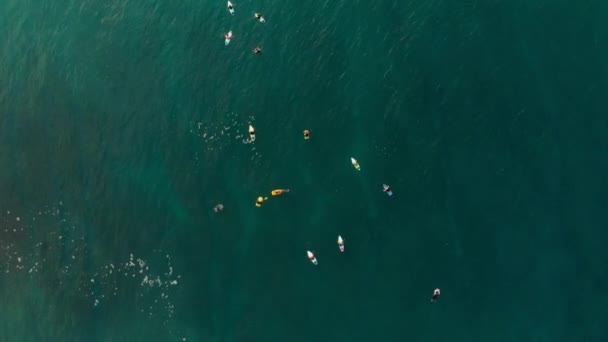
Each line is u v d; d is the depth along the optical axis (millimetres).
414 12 57875
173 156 55312
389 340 45188
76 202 54719
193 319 48438
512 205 47500
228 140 55031
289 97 56188
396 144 51688
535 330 44031
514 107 50656
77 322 49969
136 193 54125
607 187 46688
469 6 56219
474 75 52844
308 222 50219
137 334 48656
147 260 51156
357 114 53875
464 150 50062
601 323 43531
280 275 48781
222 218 51781
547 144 48812
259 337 47000
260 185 52469
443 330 44875
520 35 53531
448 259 46812
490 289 45469
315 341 46062
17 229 54594
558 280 45062
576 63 51188
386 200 49688
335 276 47875
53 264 52344
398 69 55125
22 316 51188
